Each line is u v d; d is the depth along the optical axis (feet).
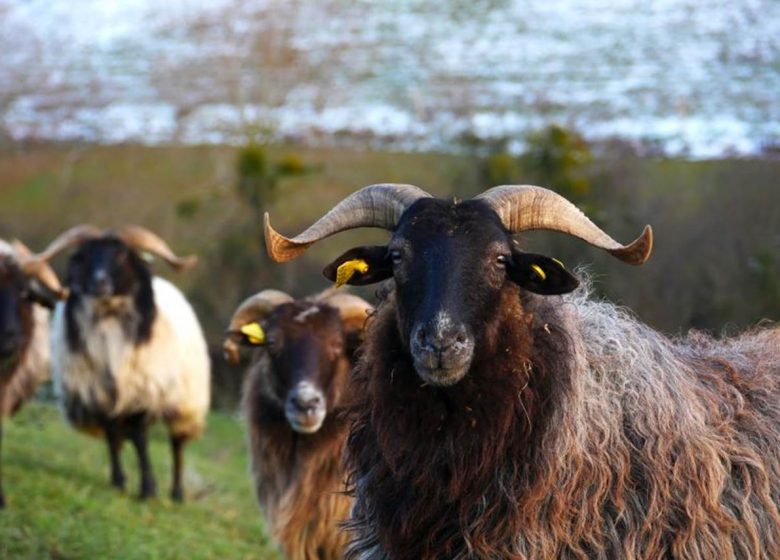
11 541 30.48
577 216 16.81
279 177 81.82
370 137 100.58
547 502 15.99
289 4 128.77
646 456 16.34
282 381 26.05
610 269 63.36
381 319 16.88
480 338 15.64
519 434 16.01
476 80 118.21
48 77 131.23
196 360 42.80
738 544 16.29
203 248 76.54
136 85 126.62
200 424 43.06
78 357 40.57
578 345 16.74
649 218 66.69
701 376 17.98
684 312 63.26
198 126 111.45
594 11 136.36
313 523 25.68
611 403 16.70
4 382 38.32
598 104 103.81
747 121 92.84
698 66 112.88
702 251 64.85
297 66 120.67
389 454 16.28
